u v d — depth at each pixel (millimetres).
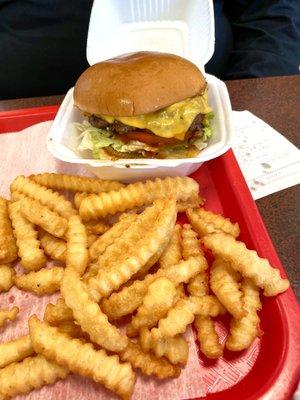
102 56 337
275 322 171
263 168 249
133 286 169
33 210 202
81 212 206
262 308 179
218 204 239
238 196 225
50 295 193
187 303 160
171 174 234
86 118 261
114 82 222
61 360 148
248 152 264
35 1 407
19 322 185
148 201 210
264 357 166
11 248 203
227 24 469
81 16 416
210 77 266
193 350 167
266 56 416
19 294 196
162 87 217
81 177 233
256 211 215
